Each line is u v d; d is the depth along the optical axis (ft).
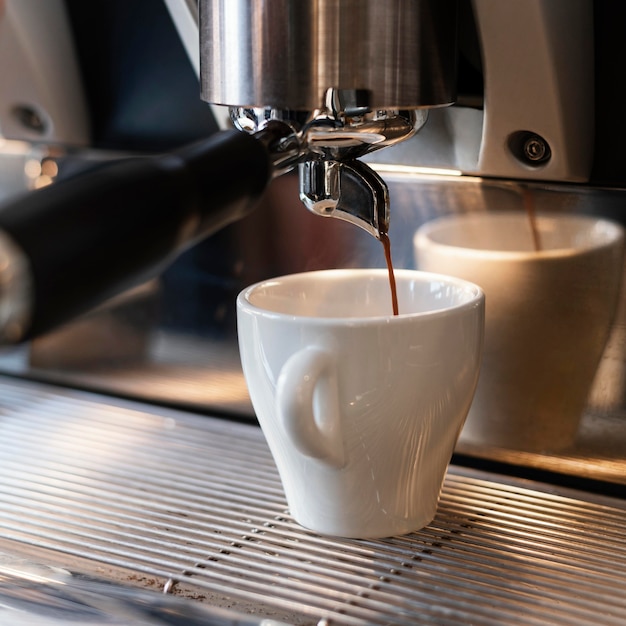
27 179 2.26
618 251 1.68
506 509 1.66
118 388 2.28
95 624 1.38
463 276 1.82
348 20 1.24
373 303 1.69
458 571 1.44
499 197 1.76
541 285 1.76
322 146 1.33
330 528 1.55
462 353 1.48
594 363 1.74
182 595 1.39
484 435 1.87
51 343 2.33
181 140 2.14
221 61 1.29
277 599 1.37
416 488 1.54
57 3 2.06
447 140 1.71
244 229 2.06
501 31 1.49
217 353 2.15
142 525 1.61
